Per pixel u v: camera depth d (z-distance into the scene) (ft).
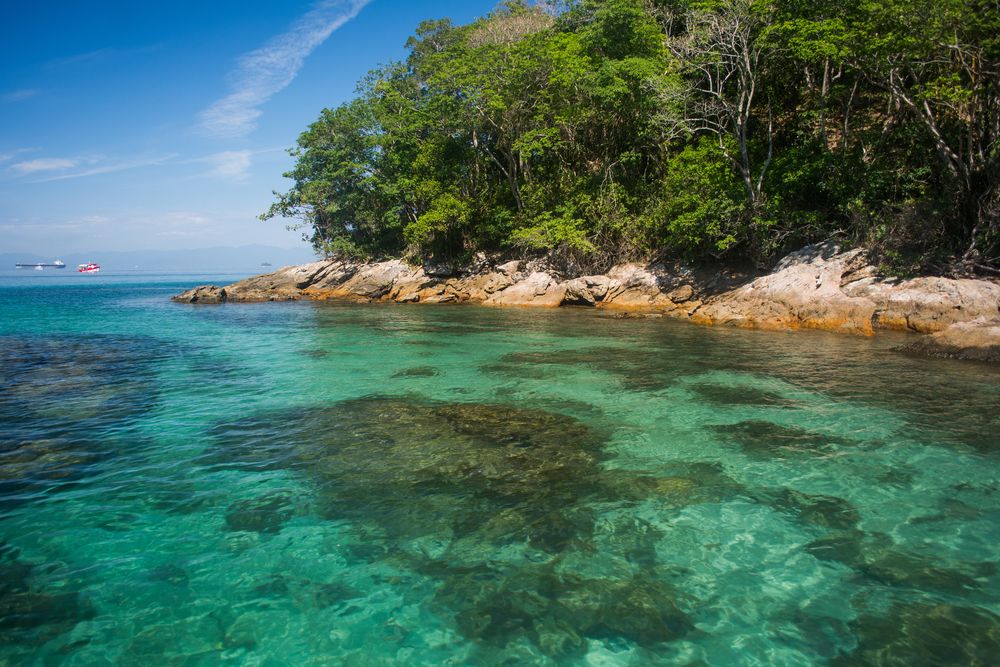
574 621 12.91
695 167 85.10
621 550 16.05
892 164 73.00
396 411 31.35
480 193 132.36
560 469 22.39
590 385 37.50
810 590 14.06
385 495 19.92
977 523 17.53
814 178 76.74
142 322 83.35
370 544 16.47
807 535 16.88
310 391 36.35
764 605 13.47
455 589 14.21
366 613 13.30
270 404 32.99
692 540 16.61
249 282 156.15
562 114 105.70
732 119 91.45
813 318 62.54
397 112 149.07
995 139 59.47
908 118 74.33
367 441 26.00
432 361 47.03
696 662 11.56
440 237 135.54
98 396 35.01
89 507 18.94
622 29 98.89
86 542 16.62
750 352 48.88
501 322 77.20
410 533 17.13
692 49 84.43
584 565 15.29
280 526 17.60
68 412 31.17
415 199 140.46
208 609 13.47
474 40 132.87
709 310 72.95
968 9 55.83
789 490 20.16
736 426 27.94
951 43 59.06
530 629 12.64
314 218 167.43
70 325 79.05
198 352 53.11
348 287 144.56
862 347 50.24
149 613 13.32
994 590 13.98
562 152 118.83
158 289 211.82
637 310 87.45
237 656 11.85
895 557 15.60
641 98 94.58
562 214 107.86
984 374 38.47
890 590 14.03
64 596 13.96
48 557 15.79
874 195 69.72
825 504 18.99
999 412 29.53
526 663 11.57
